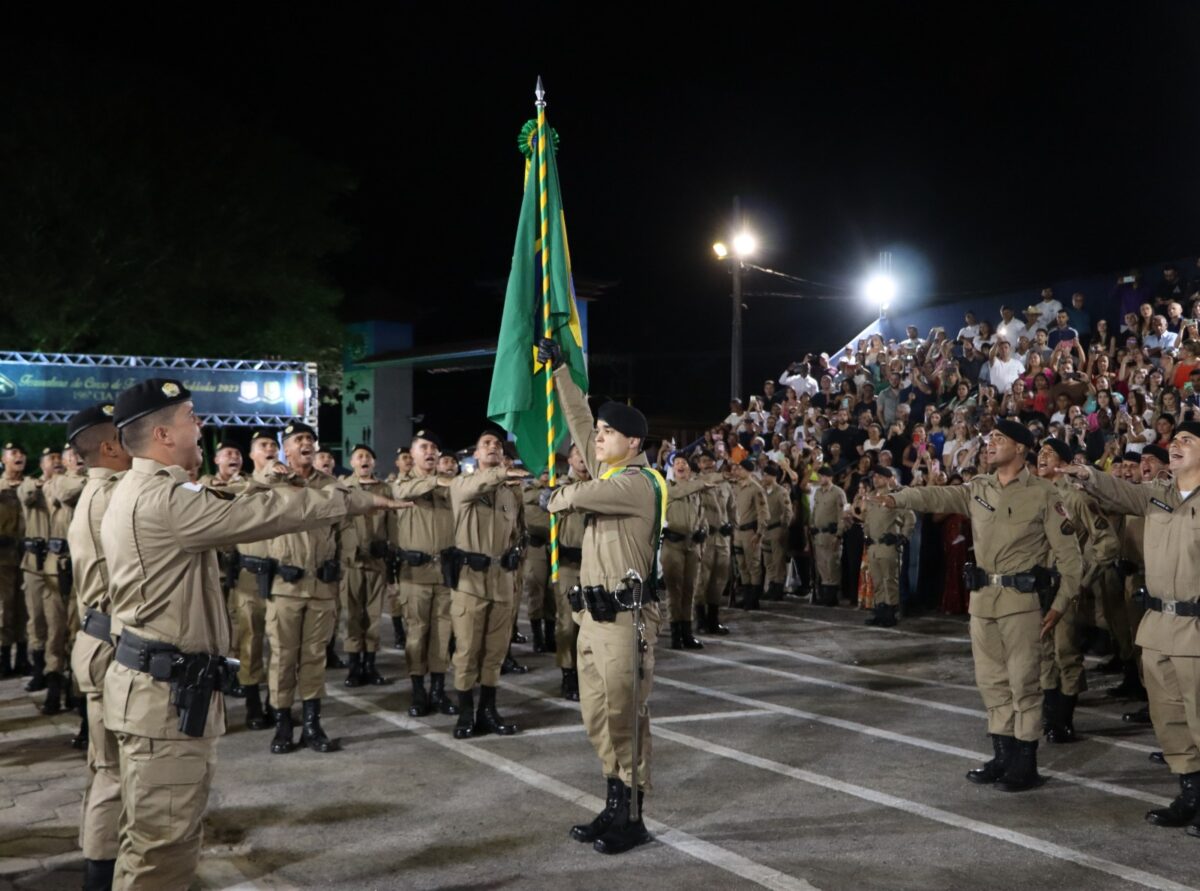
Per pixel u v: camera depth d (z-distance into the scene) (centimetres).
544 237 689
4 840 557
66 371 1706
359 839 551
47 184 2177
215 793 632
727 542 1238
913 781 641
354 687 957
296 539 731
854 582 1509
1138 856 516
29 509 948
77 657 467
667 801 605
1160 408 1376
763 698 874
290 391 1855
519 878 495
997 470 670
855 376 1938
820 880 487
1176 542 566
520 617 1411
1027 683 623
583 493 530
